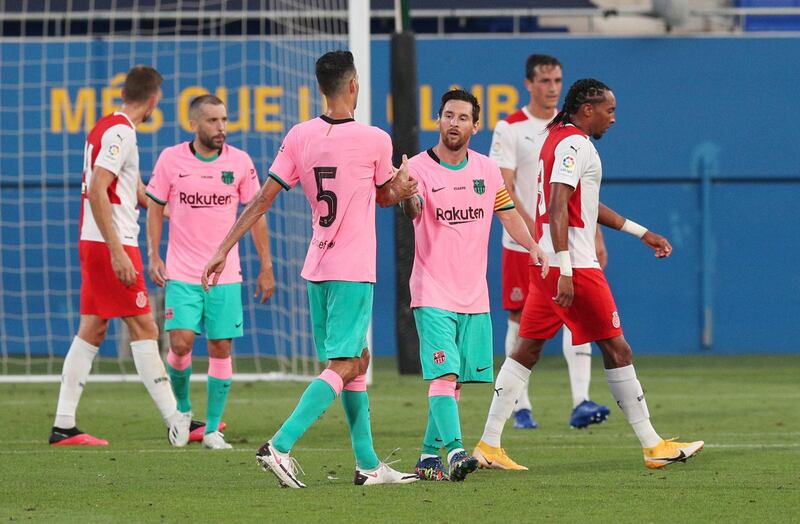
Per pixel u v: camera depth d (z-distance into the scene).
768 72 52.38
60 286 51.22
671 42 52.31
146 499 18.47
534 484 19.97
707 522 16.41
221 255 19.23
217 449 25.44
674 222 52.53
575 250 21.61
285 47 50.22
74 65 51.06
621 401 22.06
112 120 25.58
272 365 49.09
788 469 21.84
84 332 26.56
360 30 40.84
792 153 52.44
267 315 50.06
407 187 19.27
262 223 27.31
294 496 18.66
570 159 21.33
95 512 17.30
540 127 29.66
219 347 26.12
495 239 51.53
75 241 51.31
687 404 35.00
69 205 51.28
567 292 21.28
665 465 22.02
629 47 52.34
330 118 19.27
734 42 52.28
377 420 30.86
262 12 50.72
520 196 29.83
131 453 24.75
